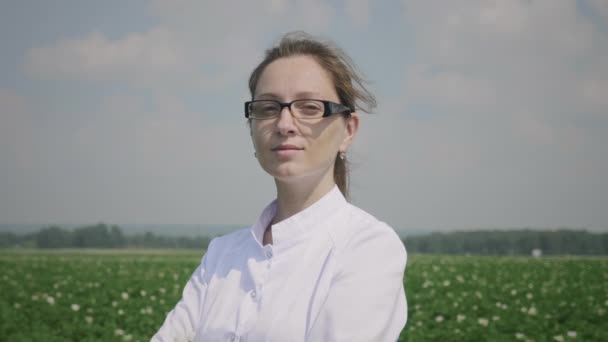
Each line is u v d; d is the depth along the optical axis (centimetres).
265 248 158
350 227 154
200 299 173
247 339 146
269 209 170
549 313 887
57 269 1688
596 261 2073
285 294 147
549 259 2309
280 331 142
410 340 692
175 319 174
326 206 156
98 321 841
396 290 142
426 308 908
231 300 158
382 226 152
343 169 191
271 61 162
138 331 790
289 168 152
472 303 962
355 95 166
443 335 721
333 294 138
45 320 841
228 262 169
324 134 154
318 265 149
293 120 152
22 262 1994
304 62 156
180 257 2777
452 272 1518
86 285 1226
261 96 156
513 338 723
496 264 1852
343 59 163
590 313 882
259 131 155
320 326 136
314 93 153
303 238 154
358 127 169
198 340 160
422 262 1939
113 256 2898
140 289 1162
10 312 862
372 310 135
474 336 720
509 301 1002
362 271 141
